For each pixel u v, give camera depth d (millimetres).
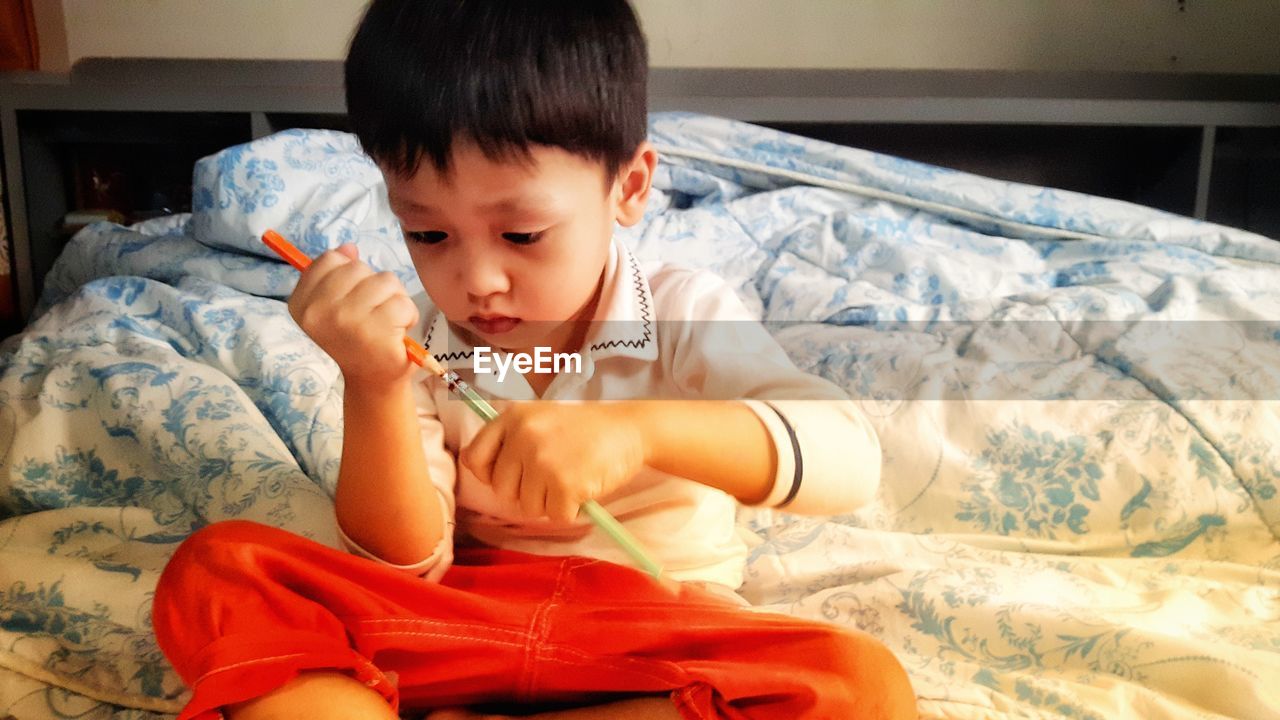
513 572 784
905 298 1555
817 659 653
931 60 2512
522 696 700
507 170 675
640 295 863
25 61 2312
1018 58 2516
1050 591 991
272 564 669
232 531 690
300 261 713
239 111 2207
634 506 844
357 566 699
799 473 723
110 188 2465
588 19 729
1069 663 874
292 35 2424
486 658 688
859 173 1857
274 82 2318
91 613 901
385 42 700
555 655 683
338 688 609
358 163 1779
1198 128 2307
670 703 659
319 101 2205
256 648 605
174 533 1046
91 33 2402
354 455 748
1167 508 1095
